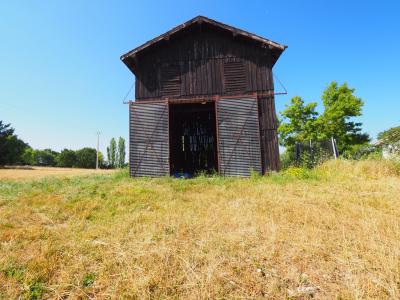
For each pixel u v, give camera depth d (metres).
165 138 11.39
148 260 2.82
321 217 4.25
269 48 11.70
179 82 12.20
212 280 2.41
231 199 6.07
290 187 7.27
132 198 6.29
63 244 3.41
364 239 3.24
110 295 2.29
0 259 2.97
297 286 2.38
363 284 2.29
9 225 4.31
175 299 2.21
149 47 12.22
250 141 11.04
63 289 2.42
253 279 2.47
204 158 15.34
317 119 23.89
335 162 9.89
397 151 11.51
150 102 11.73
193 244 3.31
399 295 2.14
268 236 3.44
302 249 3.05
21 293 2.40
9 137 37.91
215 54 12.26
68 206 5.59
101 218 4.67
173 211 4.94
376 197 5.61
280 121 26.00
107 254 3.05
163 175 11.15
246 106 11.30
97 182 9.48
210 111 14.76
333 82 24.64
